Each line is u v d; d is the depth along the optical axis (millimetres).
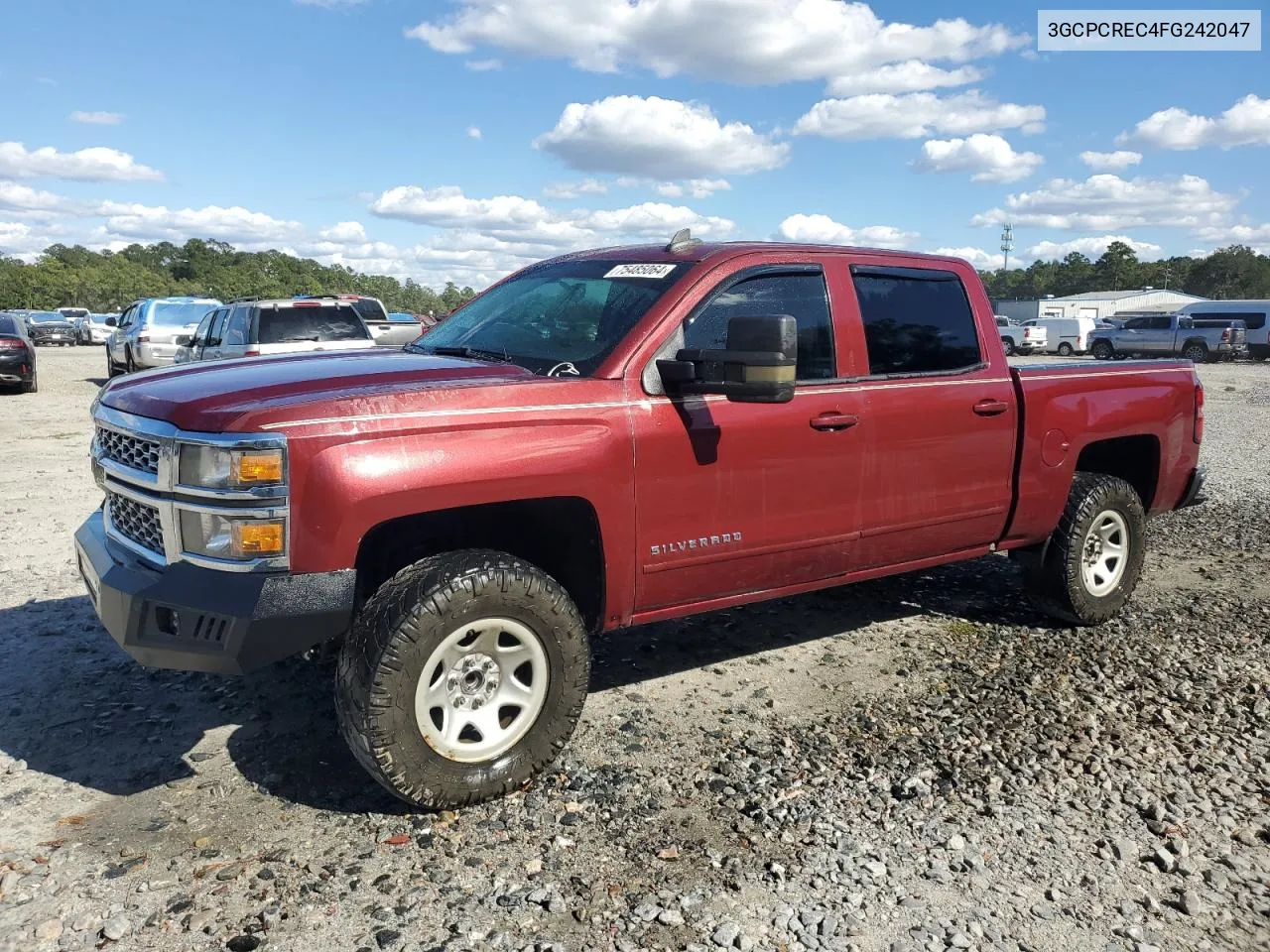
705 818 3248
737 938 2621
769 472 3908
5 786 3387
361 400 3055
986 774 3580
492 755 3289
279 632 2924
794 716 4090
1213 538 7441
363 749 3061
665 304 3738
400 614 3027
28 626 4980
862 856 3033
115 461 3416
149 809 3250
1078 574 5051
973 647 4973
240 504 2924
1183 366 5621
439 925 2658
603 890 2834
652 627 5227
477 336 4250
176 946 2553
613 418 3496
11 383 17781
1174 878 2945
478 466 3170
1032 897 2836
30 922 2637
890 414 4254
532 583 3262
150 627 3098
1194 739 3893
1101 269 143125
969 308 4707
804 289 4137
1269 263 127750
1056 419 4863
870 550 4336
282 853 2996
